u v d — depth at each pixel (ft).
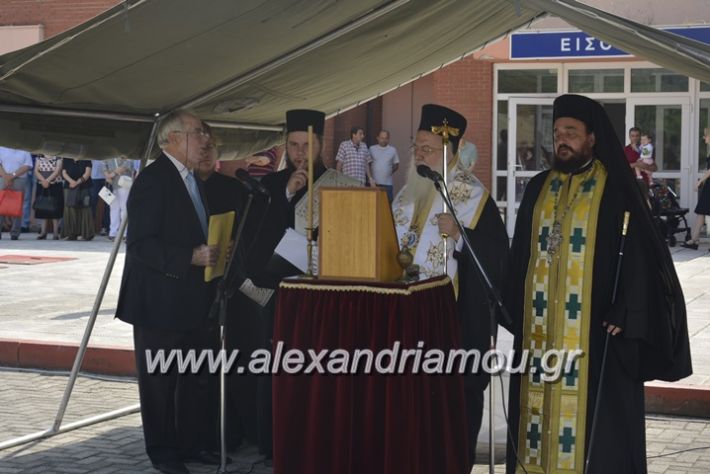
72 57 19.53
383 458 16.80
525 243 19.36
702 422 26.45
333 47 22.67
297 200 22.27
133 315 21.29
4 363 33.01
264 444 22.50
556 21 66.28
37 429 25.32
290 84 24.89
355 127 72.59
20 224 67.62
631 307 17.92
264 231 22.35
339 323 16.92
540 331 19.01
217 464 22.48
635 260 18.08
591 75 68.64
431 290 17.35
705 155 67.51
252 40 20.63
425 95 77.15
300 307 17.19
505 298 19.63
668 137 68.03
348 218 16.97
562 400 18.74
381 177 67.56
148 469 22.00
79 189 66.69
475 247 20.01
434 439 17.29
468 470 18.38
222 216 21.07
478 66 69.15
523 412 19.25
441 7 21.62
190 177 21.90
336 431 16.92
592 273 18.53
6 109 21.81
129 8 17.66
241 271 21.70
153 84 22.22
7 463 22.35
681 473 21.81
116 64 20.26
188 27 18.93
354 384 16.90
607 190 18.62
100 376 31.81
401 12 21.36
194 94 23.82
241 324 23.09
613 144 18.63
